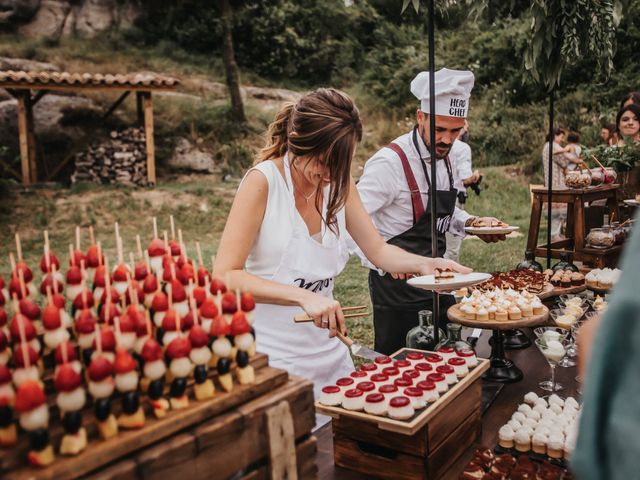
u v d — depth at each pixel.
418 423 1.45
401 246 2.91
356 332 5.76
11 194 12.19
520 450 1.68
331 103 1.83
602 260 3.36
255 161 2.12
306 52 19.91
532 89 15.27
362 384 1.62
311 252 2.09
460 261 8.10
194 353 1.15
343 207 2.20
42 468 0.94
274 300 1.83
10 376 0.99
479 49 17.12
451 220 3.24
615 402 0.61
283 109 2.06
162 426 1.05
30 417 0.93
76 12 19.27
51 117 15.28
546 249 3.51
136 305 1.22
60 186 12.88
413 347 2.14
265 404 1.19
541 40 3.05
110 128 15.41
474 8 2.64
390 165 2.83
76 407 0.98
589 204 3.88
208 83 18.00
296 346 2.14
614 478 0.60
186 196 12.74
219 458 1.11
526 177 13.20
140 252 1.53
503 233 2.94
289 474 1.21
